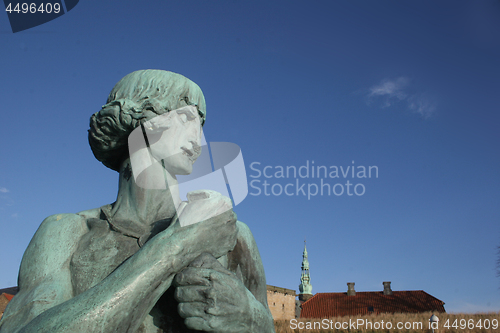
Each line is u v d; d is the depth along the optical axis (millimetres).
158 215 1842
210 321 1502
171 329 1669
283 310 30734
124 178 1905
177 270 1563
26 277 1691
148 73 1869
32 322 1402
